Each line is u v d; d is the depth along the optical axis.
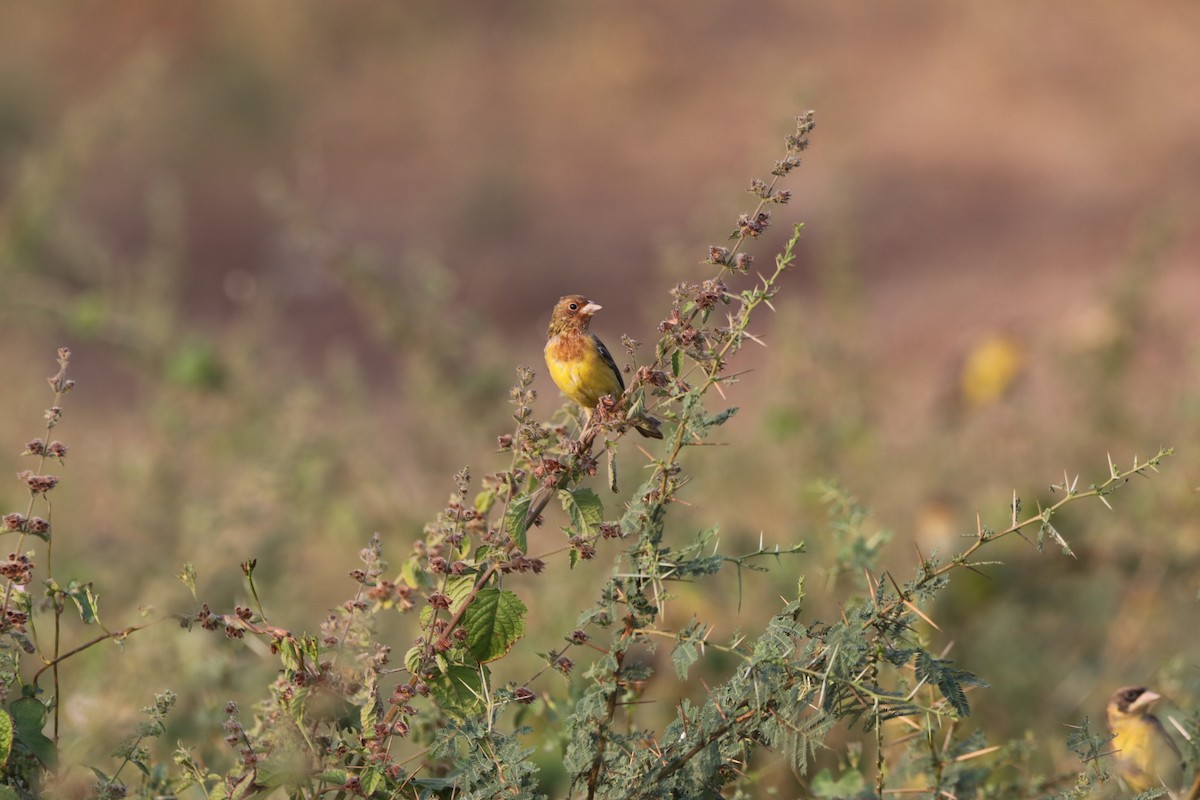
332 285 24.98
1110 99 34.31
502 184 32.34
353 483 12.45
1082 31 36.94
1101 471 11.96
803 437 12.77
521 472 5.76
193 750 6.51
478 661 5.46
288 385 14.62
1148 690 6.66
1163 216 14.94
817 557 10.55
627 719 6.21
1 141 32.88
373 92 38.00
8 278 16.88
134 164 32.19
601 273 28.53
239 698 7.57
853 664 4.95
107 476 13.44
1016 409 13.98
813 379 13.65
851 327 15.05
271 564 10.88
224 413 14.21
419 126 36.34
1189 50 35.53
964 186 30.70
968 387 14.64
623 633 5.25
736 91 37.03
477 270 29.06
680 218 30.91
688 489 12.08
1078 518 10.95
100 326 15.10
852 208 23.23
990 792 6.12
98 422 17.03
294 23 39.72
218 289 26.34
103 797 5.18
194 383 14.16
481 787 5.25
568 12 40.94
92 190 30.81
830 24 39.72
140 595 9.45
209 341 14.80
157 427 14.27
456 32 40.53
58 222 18.05
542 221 31.30
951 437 13.58
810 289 23.17
